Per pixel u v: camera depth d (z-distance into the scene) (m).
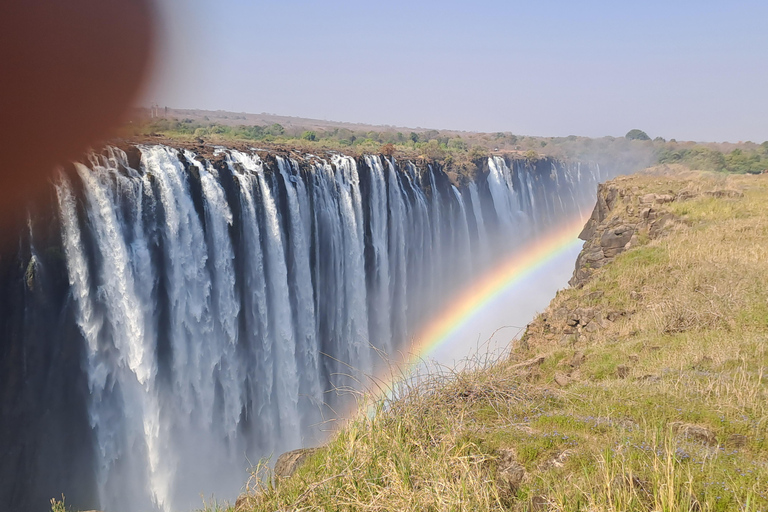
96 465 31.80
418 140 108.00
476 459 8.48
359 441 8.95
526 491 7.96
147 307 33.75
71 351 30.61
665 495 7.01
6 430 28.39
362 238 50.47
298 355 43.94
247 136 62.38
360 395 10.44
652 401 10.90
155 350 34.50
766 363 13.20
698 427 9.61
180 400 35.81
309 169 45.25
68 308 30.20
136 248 33.00
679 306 17.92
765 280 19.06
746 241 23.58
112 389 32.62
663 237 26.11
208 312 36.81
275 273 41.00
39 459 29.42
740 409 10.35
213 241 37.03
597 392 11.85
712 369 13.33
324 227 46.78
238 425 39.28
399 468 8.20
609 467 7.77
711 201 29.59
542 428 9.73
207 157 37.53
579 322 20.59
